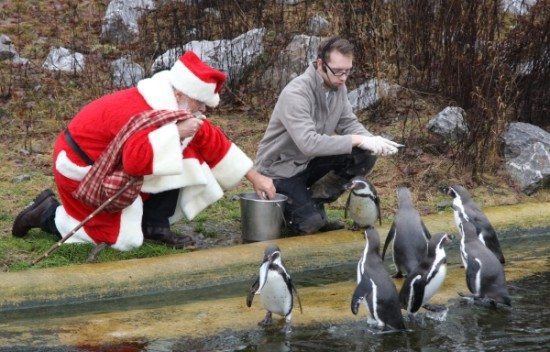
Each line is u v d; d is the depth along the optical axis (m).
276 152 7.53
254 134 9.68
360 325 6.02
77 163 6.76
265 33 10.70
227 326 5.97
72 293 6.47
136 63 10.87
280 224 7.43
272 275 5.75
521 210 8.22
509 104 9.55
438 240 6.04
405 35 10.48
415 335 5.89
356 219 7.54
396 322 5.84
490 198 8.55
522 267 7.24
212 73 6.78
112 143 6.65
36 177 8.49
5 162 8.80
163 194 7.11
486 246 6.88
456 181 8.77
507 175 8.92
